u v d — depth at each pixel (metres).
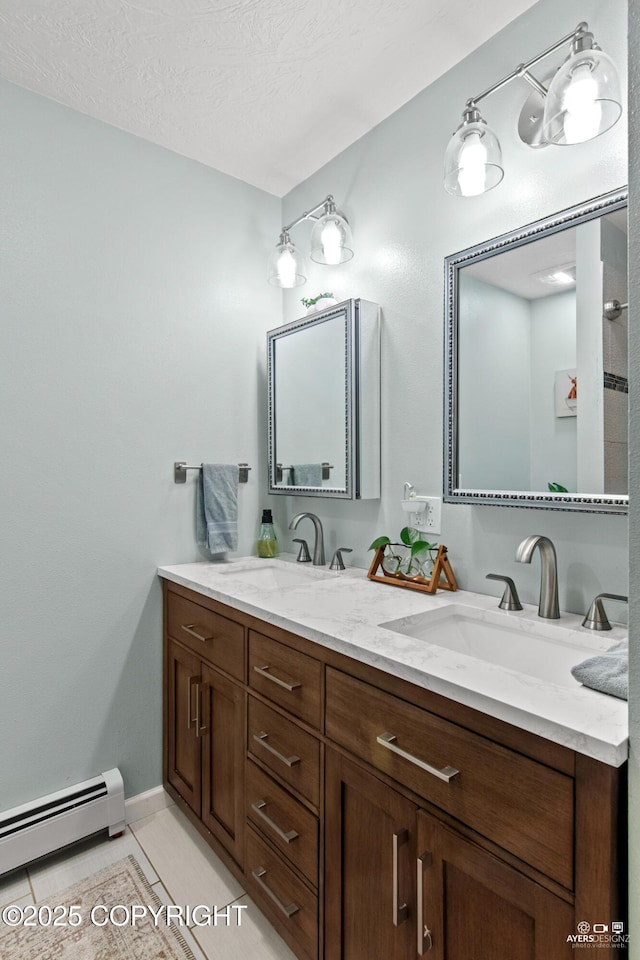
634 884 0.62
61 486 1.62
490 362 1.33
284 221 2.17
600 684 0.77
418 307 1.57
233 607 1.39
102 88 1.53
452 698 0.80
